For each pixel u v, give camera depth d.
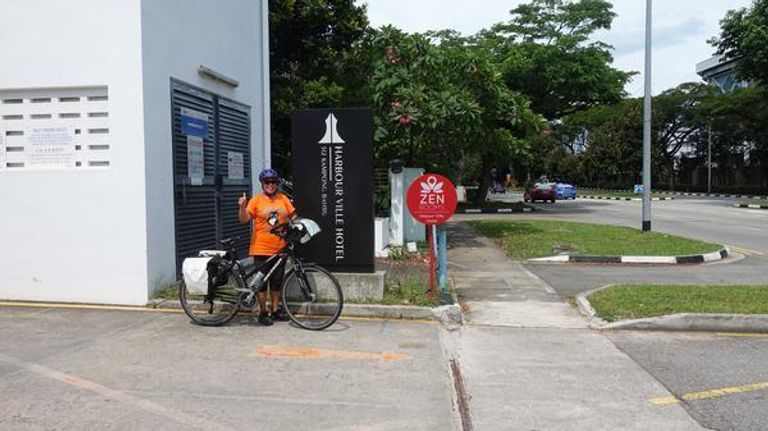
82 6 8.73
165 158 9.27
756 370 6.29
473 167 61.25
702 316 7.94
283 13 19.25
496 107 17.28
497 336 7.66
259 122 13.20
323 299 8.33
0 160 9.09
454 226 21.86
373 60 17.97
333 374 6.07
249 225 12.44
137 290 8.77
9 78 8.92
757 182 54.38
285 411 5.12
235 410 5.12
